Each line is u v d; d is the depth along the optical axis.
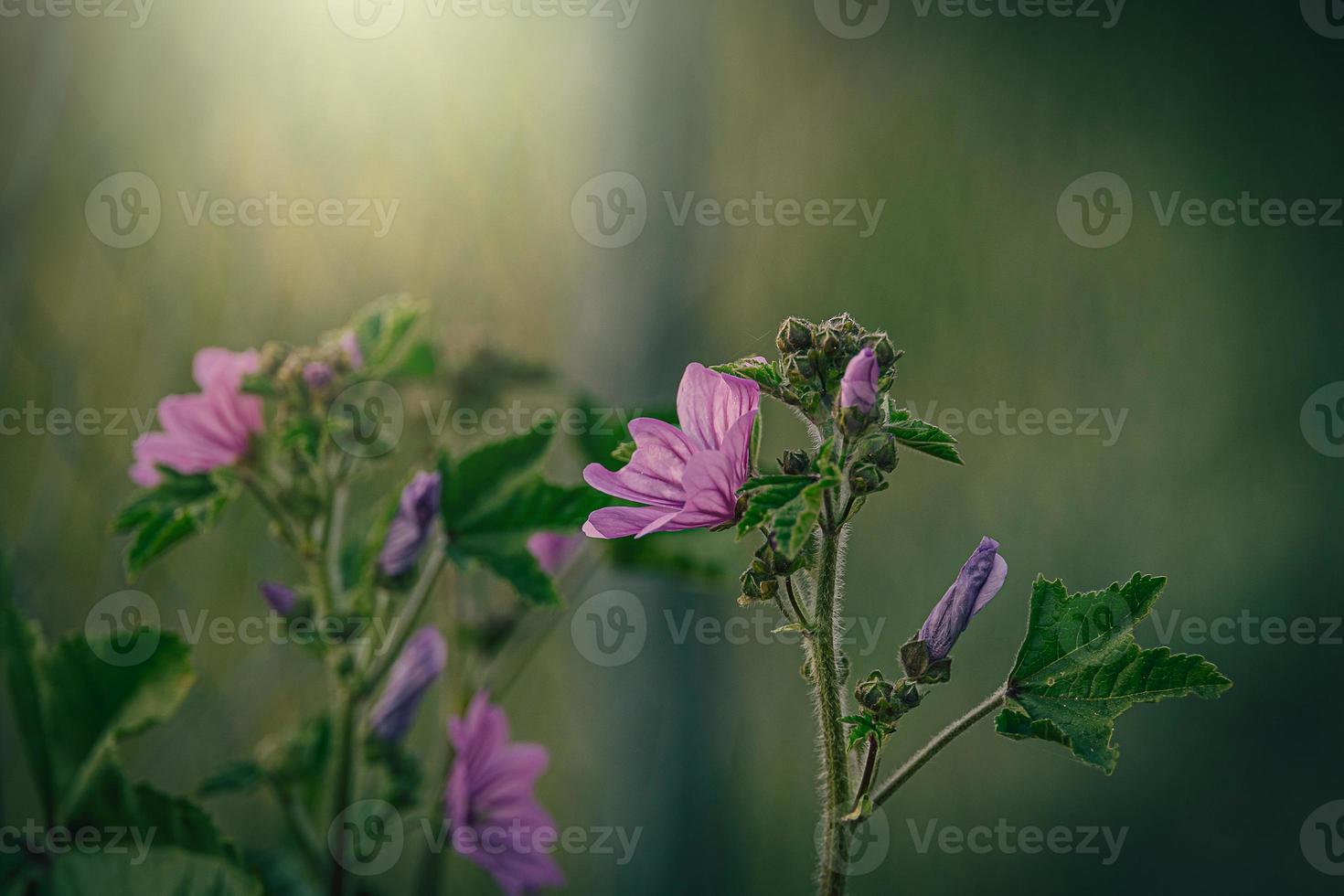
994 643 1.41
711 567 1.03
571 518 0.98
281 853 1.01
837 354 0.91
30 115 1.17
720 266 1.28
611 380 1.21
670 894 1.21
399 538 0.97
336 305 1.24
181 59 1.20
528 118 1.22
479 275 1.24
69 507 1.18
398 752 1.00
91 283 1.20
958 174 1.46
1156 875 1.42
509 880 1.00
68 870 0.96
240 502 1.19
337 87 1.22
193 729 1.17
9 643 0.98
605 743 1.24
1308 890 1.45
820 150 1.37
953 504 1.42
